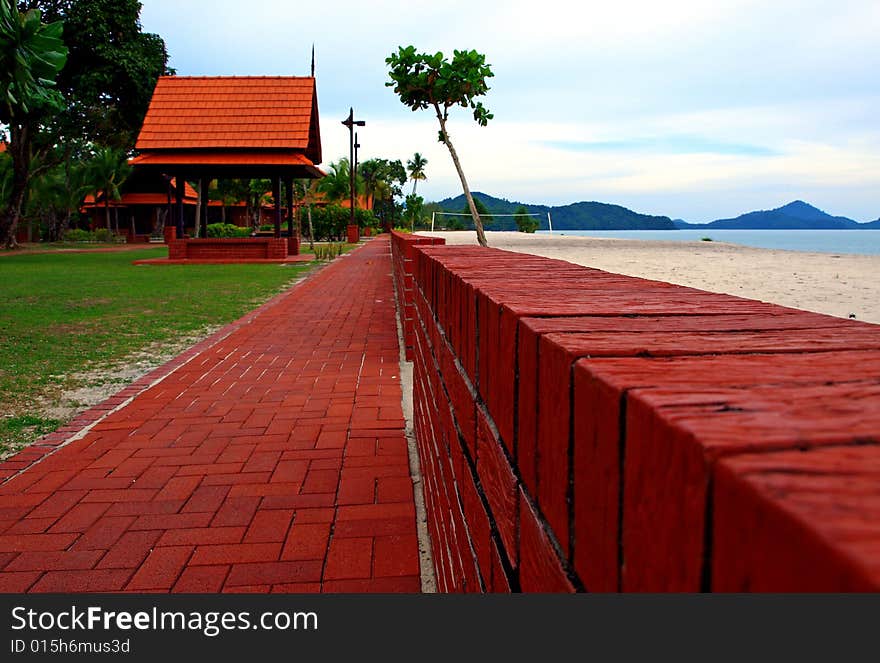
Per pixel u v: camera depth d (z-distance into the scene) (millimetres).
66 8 28766
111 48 29328
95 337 8664
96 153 50625
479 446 1376
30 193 43375
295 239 26719
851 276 11766
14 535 3213
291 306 12016
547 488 790
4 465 4117
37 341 8297
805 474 353
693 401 494
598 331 838
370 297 13516
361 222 61000
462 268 2100
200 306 11953
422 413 3539
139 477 3936
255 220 61844
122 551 3061
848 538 274
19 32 11875
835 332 830
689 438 418
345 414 5227
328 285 15992
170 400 5641
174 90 24844
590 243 26719
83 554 3031
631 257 17312
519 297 1227
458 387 1740
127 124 34594
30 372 6621
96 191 54125
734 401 493
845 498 320
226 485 3822
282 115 24141
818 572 281
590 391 622
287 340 8570
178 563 2953
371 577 2834
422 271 3488
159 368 6875
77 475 3959
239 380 6371
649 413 487
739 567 360
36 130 35188
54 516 3416
